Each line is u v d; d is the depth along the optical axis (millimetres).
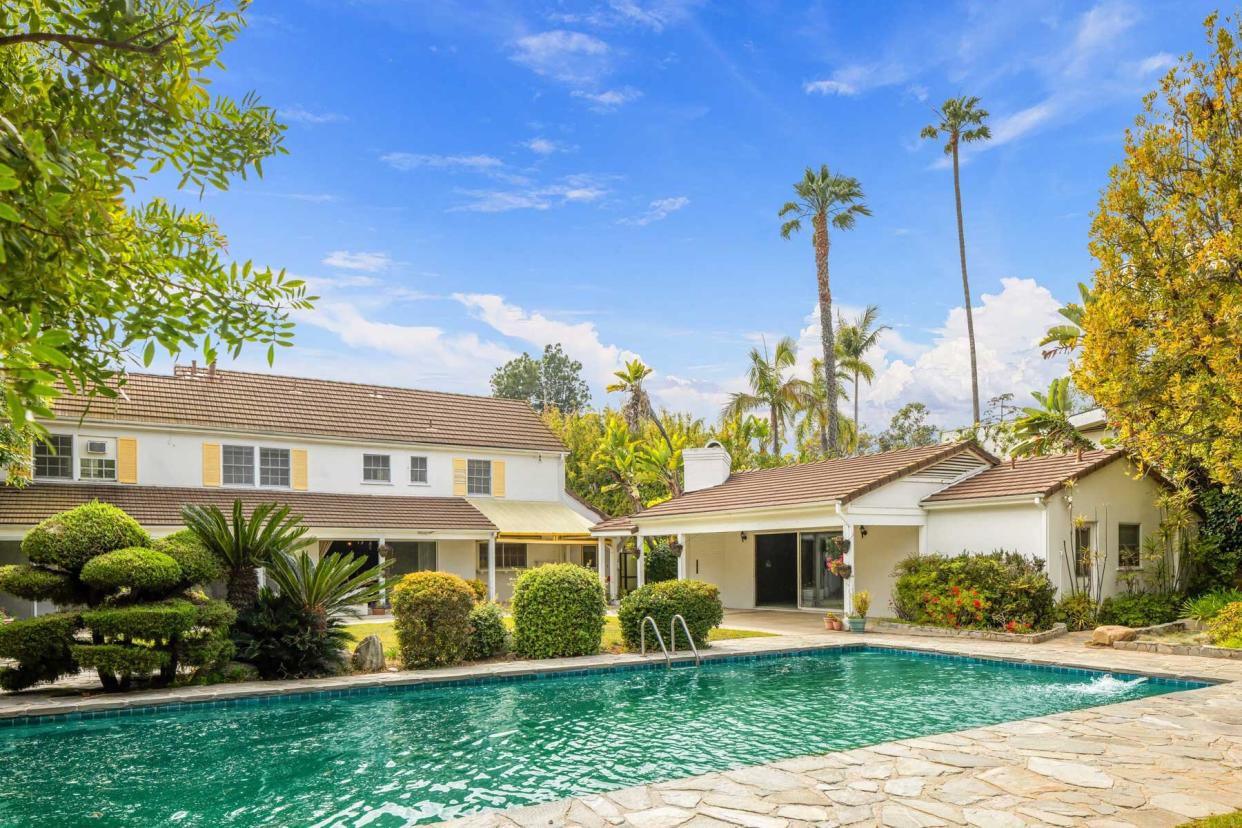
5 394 2555
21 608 24016
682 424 48812
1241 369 9141
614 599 33562
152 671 13555
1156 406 10508
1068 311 28766
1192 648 16156
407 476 33125
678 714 12219
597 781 8781
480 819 6879
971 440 24938
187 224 3834
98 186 3248
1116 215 11117
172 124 3541
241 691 12898
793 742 10438
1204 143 10422
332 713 12367
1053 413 16562
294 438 30703
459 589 15922
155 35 3303
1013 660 16156
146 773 9227
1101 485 21859
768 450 52969
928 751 8938
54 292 3068
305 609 14719
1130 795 7285
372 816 7738
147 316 3613
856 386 67188
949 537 23281
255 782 8852
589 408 90938
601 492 44969
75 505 24781
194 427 28547
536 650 16672
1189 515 22422
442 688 14305
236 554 14906
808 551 28406
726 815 6863
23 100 3184
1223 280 9859
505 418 37688
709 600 18156
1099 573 21250
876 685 14625
